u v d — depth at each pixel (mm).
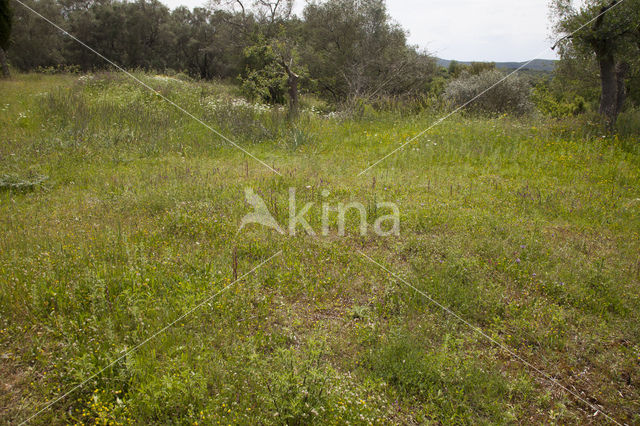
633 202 6781
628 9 9789
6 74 19422
